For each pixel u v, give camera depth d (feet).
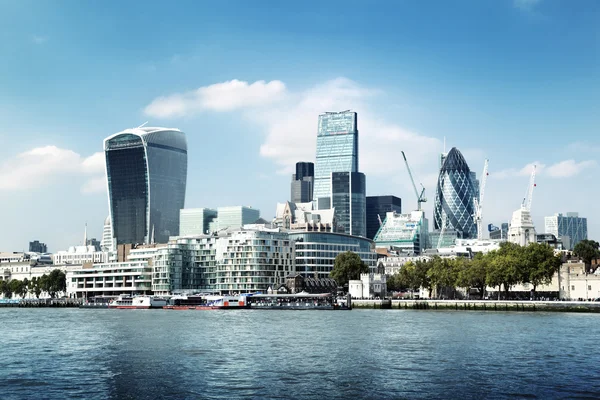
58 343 501.97
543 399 286.66
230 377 338.34
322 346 464.24
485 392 300.20
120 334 572.10
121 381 329.72
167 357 411.54
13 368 373.40
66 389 311.88
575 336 522.47
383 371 354.33
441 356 409.28
